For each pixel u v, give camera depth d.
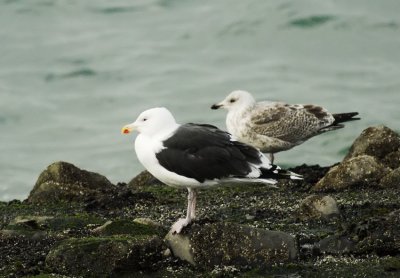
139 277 10.30
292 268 10.34
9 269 10.51
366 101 23.78
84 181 14.54
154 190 14.69
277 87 24.98
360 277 10.04
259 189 14.41
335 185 14.03
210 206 13.38
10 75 27.16
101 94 25.39
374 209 12.32
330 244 11.03
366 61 26.86
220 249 10.53
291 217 12.51
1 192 19.16
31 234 11.34
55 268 10.45
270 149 16.16
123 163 20.77
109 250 10.41
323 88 24.81
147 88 25.61
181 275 10.28
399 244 10.70
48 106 24.61
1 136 22.81
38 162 21.00
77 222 12.10
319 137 21.36
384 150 15.24
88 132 22.75
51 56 28.44
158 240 10.64
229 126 16.11
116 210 13.41
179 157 10.87
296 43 28.25
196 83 25.61
